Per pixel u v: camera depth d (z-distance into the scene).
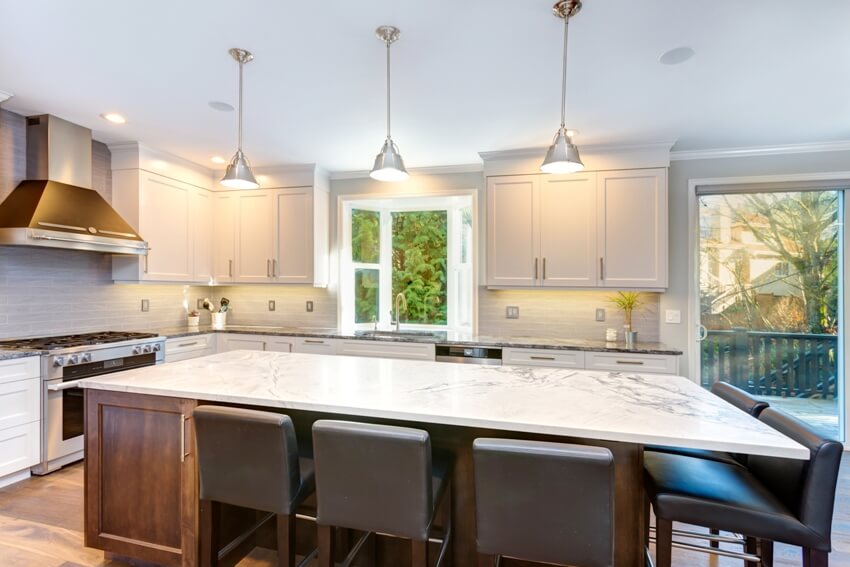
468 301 4.34
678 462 1.64
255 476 1.49
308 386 1.77
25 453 2.58
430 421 1.40
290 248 4.18
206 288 4.70
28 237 2.60
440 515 1.71
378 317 4.68
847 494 2.57
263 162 4.04
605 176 3.43
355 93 2.55
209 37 1.98
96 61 2.20
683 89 2.47
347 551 1.87
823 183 3.34
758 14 1.78
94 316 3.52
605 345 3.33
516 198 3.62
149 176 3.64
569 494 1.19
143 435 1.79
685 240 3.56
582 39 1.98
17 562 1.90
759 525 1.29
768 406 1.64
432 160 3.88
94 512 1.85
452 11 1.78
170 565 1.74
